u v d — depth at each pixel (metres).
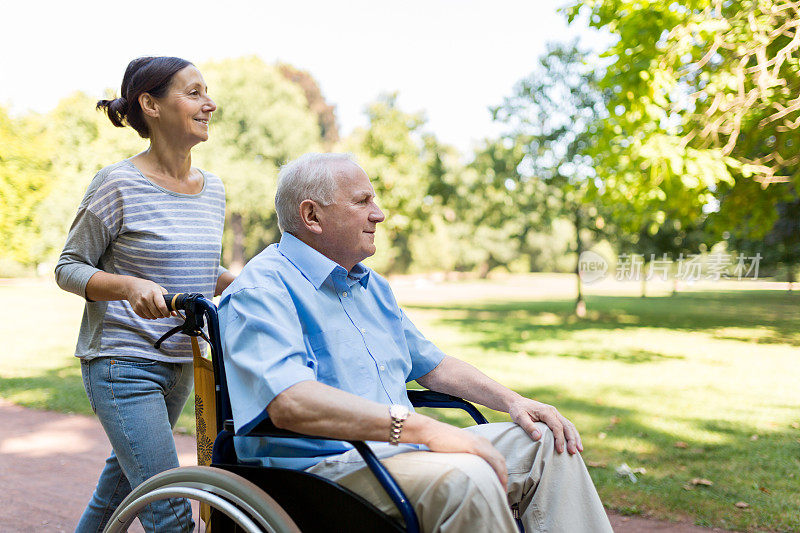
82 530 2.12
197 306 1.65
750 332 12.39
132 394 1.89
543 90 15.80
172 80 1.99
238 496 1.46
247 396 1.48
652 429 4.82
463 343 10.69
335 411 1.40
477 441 1.45
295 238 1.75
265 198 26.30
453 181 23.28
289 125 26.72
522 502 1.67
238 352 1.52
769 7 4.07
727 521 2.97
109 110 2.07
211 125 26.17
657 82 4.36
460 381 1.88
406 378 1.93
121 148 21.44
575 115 15.58
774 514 3.04
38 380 6.69
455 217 25.95
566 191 6.20
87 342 1.93
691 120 4.67
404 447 1.58
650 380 7.14
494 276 55.22
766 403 5.86
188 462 3.83
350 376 1.66
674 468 3.82
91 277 1.81
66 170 23.03
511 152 18.52
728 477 3.63
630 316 16.98
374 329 1.79
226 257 35.12
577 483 1.66
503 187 19.44
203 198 2.13
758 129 4.77
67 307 17.55
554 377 7.34
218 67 27.81
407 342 1.93
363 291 1.83
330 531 1.44
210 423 1.72
